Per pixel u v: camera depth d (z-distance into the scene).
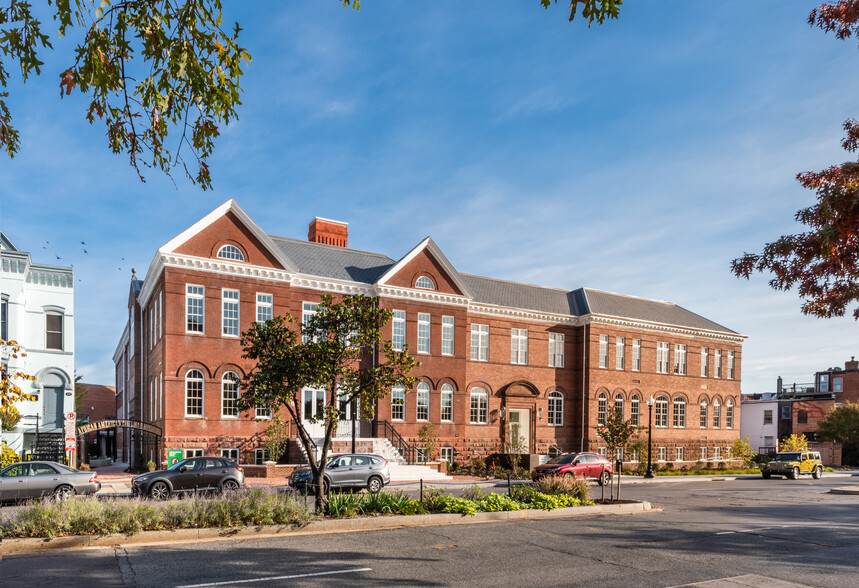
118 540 12.42
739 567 11.22
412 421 35.47
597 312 43.69
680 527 15.98
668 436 46.06
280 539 13.06
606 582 9.92
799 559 12.05
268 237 31.67
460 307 37.97
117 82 5.03
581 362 43.22
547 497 18.34
